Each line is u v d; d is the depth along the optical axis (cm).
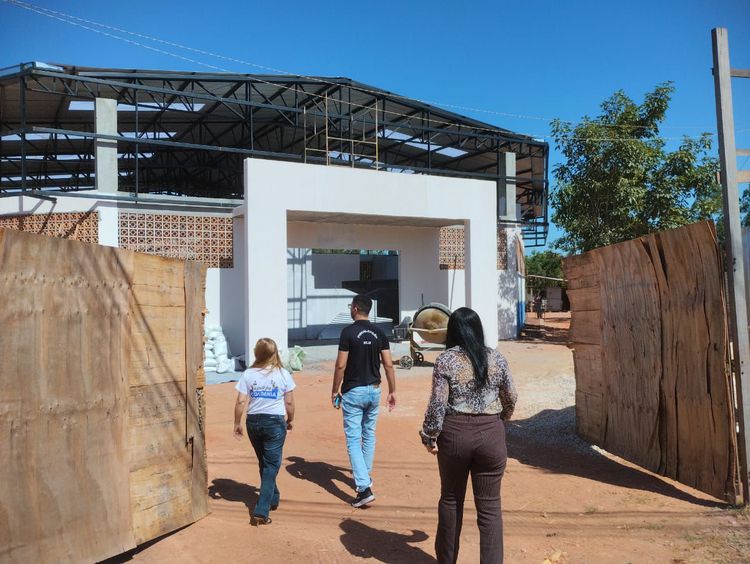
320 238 1972
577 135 1973
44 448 367
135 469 445
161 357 478
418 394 1188
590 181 1955
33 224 1609
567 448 761
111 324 424
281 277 1531
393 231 2089
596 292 734
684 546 445
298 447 793
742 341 505
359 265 2602
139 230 1631
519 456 731
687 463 562
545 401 1055
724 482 514
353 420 576
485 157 2631
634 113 1973
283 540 480
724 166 516
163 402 479
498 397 400
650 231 1948
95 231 1583
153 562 431
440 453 396
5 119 2055
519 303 2353
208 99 1734
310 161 2617
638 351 641
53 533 370
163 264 484
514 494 588
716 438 523
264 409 528
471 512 545
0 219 1627
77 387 393
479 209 1870
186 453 506
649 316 618
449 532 399
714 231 514
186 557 442
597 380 739
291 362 1530
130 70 1691
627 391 665
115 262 430
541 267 4594
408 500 586
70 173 2853
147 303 464
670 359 584
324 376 1455
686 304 557
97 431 408
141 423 453
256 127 2366
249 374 537
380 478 657
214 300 1697
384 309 2750
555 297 4125
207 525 506
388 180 1720
